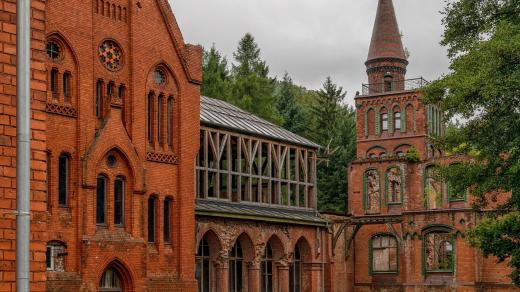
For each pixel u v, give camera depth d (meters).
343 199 86.31
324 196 86.00
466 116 32.44
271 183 51.72
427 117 77.44
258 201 49.69
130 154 36.47
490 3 33.84
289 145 53.00
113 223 35.69
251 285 47.06
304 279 52.94
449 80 32.31
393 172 64.88
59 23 33.94
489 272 56.53
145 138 37.69
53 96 33.84
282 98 91.12
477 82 29.94
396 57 84.88
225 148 52.03
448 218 57.91
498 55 29.53
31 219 11.50
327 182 86.44
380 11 86.31
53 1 33.78
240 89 81.06
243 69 89.19
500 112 31.00
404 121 78.12
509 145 31.53
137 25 37.59
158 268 38.09
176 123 39.75
